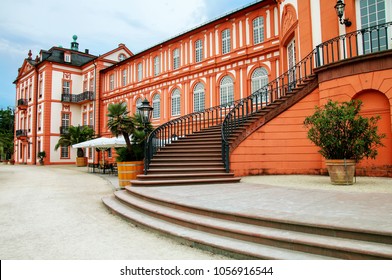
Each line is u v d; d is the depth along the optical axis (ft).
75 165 117.60
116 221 20.79
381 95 30.99
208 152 36.35
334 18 38.91
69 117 127.85
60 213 23.63
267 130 37.11
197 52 80.48
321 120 27.02
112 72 113.39
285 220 13.73
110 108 36.04
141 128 39.06
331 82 33.63
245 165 35.70
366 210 15.23
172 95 86.79
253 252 12.34
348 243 11.50
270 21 64.13
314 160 35.88
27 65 140.77
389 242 11.21
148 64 95.76
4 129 188.75
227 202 18.75
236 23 70.74
